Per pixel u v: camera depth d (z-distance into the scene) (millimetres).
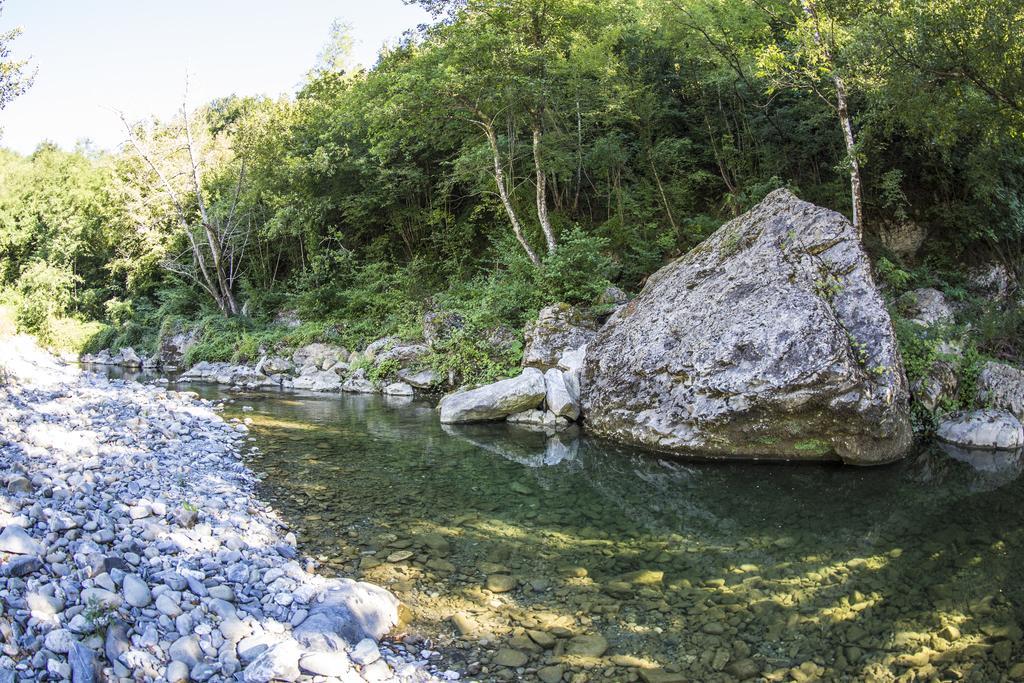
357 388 17500
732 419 9219
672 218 19016
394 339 18047
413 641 4359
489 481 8430
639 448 10352
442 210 23156
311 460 9328
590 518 7020
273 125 26250
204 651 3875
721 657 4242
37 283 31094
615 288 15086
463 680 3914
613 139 19297
